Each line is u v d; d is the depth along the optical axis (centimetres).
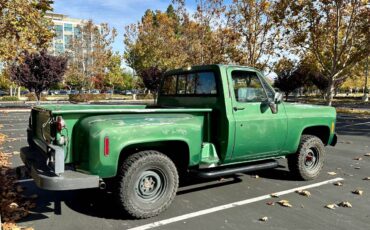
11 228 407
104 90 5509
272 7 2039
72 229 417
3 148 920
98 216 458
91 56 4166
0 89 6650
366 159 845
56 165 389
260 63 2116
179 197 537
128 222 439
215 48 2194
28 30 830
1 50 841
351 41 2042
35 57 2620
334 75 2119
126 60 4412
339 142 1127
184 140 473
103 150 405
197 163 495
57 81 2806
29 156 483
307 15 2016
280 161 805
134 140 427
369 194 563
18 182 603
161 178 461
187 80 590
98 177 408
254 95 553
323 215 470
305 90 5900
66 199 522
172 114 479
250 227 429
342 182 633
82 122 418
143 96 4578
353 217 465
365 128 1546
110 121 424
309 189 588
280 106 585
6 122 1586
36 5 834
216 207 496
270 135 565
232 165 557
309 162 644
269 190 578
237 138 522
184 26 2669
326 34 2062
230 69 531
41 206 492
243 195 550
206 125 515
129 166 433
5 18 795
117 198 436
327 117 660
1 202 493
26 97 4481
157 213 455
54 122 407
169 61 3478
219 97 521
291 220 452
